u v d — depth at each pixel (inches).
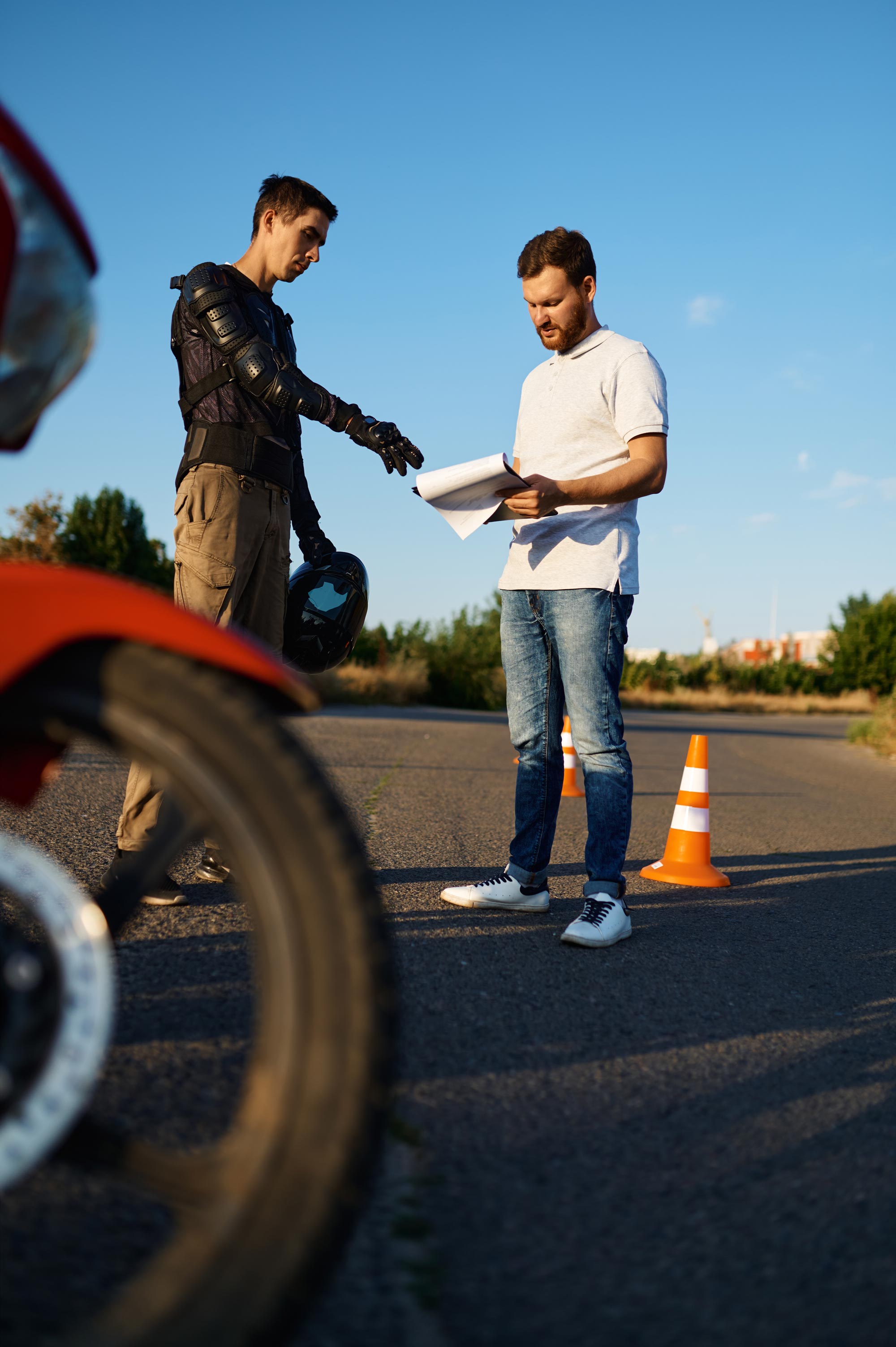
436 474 113.3
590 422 128.4
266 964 38.3
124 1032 77.9
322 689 772.6
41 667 40.6
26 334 45.0
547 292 127.0
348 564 137.6
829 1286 51.7
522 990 99.7
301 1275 34.9
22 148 41.9
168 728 39.8
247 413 125.1
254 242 130.3
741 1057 85.8
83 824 165.6
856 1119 73.7
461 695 1095.6
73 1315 44.1
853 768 454.0
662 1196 60.5
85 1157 38.1
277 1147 36.1
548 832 136.5
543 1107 72.4
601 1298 49.7
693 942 127.0
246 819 38.9
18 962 37.7
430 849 177.6
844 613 1945.1
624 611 126.6
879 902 160.6
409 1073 76.5
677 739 601.3
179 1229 49.9
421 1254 52.2
